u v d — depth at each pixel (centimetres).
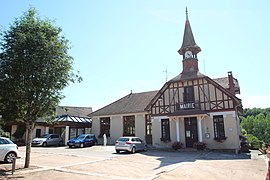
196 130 2203
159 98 2425
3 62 1020
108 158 1502
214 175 1009
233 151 2003
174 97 2352
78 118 3041
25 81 1027
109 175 967
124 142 1900
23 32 1063
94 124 3011
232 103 2088
